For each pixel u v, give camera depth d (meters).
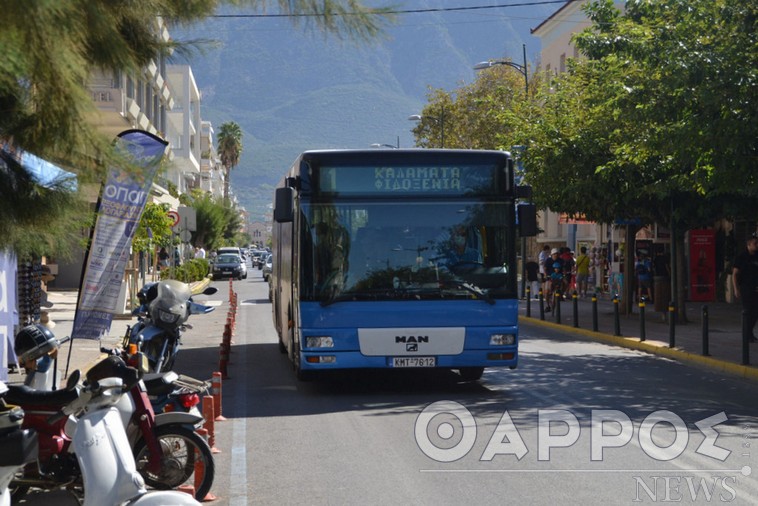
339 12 5.30
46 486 6.77
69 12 4.27
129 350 9.05
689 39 17.19
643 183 24.47
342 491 7.68
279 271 18.38
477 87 53.88
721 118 15.97
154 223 28.66
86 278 13.23
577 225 45.97
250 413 11.77
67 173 5.15
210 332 25.27
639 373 15.65
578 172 25.36
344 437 10.07
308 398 13.02
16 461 5.62
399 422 10.93
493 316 13.01
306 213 12.89
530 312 29.31
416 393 13.32
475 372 14.35
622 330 23.27
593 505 7.11
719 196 24.00
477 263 13.06
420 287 12.92
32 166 5.28
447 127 54.53
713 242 31.75
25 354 8.02
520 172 27.20
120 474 5.66
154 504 5.31
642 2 19.44
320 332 12.77
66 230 5.57
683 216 24.55
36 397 6.71
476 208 13.10
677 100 17.14
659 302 26.06
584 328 24.19
